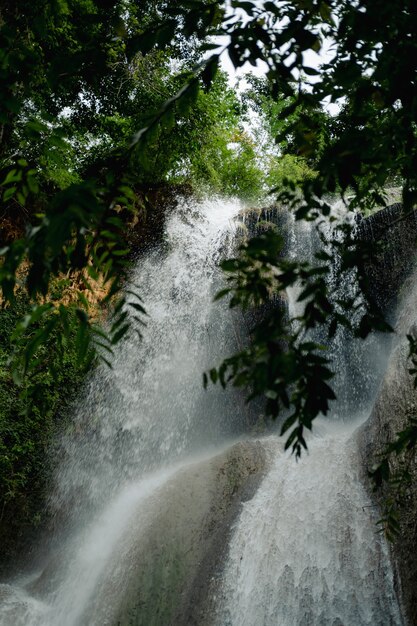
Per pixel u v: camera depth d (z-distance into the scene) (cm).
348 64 178
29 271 151
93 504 1109
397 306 1177
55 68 192
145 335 1321
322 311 161
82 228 145
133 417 1242
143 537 716
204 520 732
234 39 183
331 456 740
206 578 654
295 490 700
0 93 186
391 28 164
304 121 213
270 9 180
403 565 524
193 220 1459
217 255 1409
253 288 162
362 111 202
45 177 990
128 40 189
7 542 999
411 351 240
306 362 148
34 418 1068
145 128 183
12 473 1029
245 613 604
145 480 1122
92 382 1184
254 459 809
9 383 1034
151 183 1394
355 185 205
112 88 1384
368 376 1220
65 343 221
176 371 1338
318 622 564
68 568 792
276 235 153
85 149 1384
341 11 186
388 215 1213
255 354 155
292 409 1212
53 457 1095
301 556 618
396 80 165
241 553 661
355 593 561
